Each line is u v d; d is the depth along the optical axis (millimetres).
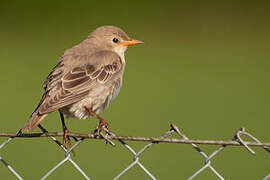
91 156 12367
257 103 16984
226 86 19453
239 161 12070
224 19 27609
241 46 24750
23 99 16922
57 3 27000
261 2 28672
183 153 12641
